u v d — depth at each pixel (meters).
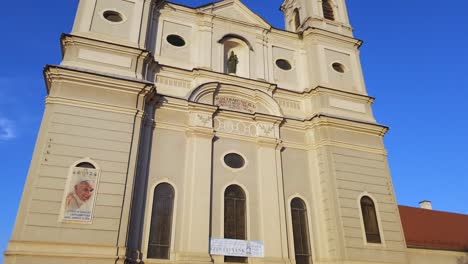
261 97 22.38
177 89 21.02
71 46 19.11
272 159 21.03
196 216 18.03
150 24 22.02
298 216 20.53
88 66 18.78
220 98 21.75
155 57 21.45
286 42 25.75
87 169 16.47
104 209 16.02
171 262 16.94
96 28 20.23
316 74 24.50
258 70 23.70
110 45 19.61
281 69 24.56
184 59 22.14
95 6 20.83
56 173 16.00
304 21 27.73
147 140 18.83
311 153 22.28
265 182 20.30
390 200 21.83
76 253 14.85
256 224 19.34
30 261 14.23
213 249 17.89
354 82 25.58
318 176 21.59
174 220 17.81
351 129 22.94
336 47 26.33
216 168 19.84
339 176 21.06
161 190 18.38
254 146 21.33
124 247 15.65
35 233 14.73
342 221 19.78
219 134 20.70
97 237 15.45
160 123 19.64
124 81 18.53
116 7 21.25
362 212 20.75
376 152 22.97
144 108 18.91
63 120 17.02
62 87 17.61
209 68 22.08
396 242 20.64
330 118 22.30
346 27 28.09
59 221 15.21
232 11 25.25
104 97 18.09
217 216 18.72
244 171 20.41
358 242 19.64
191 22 23.45
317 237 20.22
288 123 22.53
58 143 16.55
